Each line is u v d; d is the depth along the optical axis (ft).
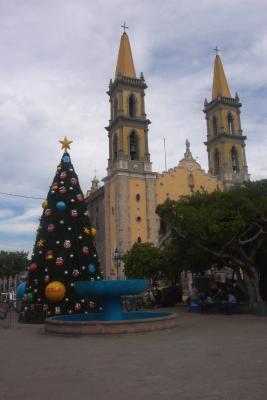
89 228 78.38
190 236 85.15
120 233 173.99
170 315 57.67
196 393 23.81
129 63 204.03
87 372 30.27
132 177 182.39
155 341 44.93
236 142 213.66
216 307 91.66
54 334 52.80
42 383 27.35
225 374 28.37
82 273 73.77
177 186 190.90
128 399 23.06
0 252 272.10
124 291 55.06
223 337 46.91
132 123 190.49
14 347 43.55
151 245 143.23
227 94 221.87
